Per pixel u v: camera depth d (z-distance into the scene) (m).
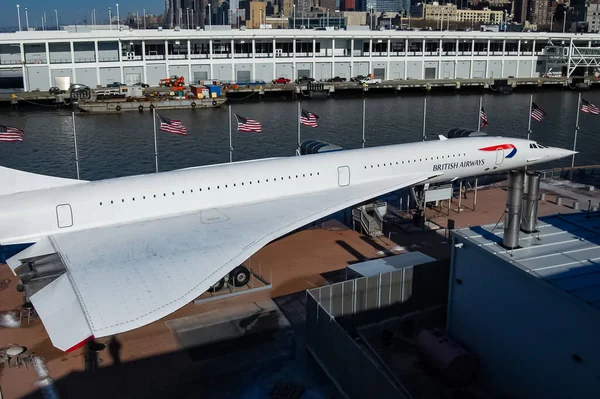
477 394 24.41
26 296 27.89
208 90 122.94
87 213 32.72
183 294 25.08
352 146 82.31
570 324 20.67
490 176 60.09
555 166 70.94
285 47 148.12
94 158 76.12
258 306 30.97
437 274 30.41
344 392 23.20
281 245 40.53
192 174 36.12
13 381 24.25
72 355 26.31
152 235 31.72
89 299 24.27
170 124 50.91
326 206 36.78
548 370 21.86
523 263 22.98
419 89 149.12
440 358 24.36
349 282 27.94
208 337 27.81
